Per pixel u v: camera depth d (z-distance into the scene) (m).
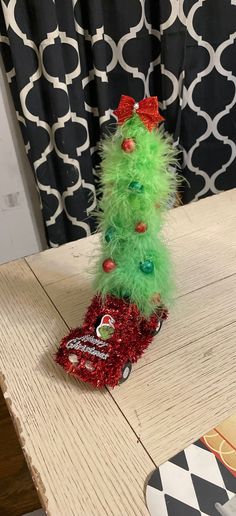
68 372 0.34
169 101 0.71
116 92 0.71
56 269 0.47
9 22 0.58
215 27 0.67
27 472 0.62
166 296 0.39
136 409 0.33
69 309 0.42
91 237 0.51
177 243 0.49
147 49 0.68
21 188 0.78
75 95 0.67
